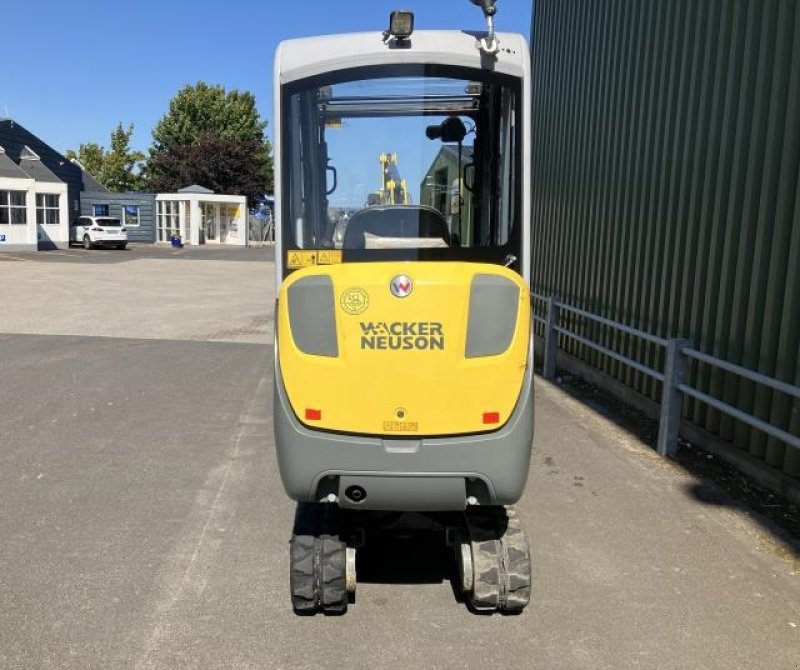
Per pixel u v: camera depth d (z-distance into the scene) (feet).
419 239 13.07
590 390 28.22
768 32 17.37
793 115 16.37
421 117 13.34
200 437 21.06
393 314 9.91
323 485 10.48
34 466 18.34
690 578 12.80
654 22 23.88
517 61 12.57
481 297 9.96
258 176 181.37
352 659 10.35
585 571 13.02
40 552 13.56
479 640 10.85
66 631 10.95
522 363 10.14
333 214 13.42
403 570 13.16
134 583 12.43
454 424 10.02
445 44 12.55
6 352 33.47
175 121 197.47
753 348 17.71
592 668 10.18
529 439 10.32
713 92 19.97
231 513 15.52
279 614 11.54
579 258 31.17
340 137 13.37
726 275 19.01
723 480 17.76
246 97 206.59
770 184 17.20
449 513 11.94
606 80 28.27
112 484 17.16
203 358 33.19
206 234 160.25
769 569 13.17
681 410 20.95
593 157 29.63
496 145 12.87
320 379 10.04
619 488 17.17
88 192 147.02
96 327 41.73
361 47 12.67
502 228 12.87
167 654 10.42
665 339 22.06
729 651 10.62
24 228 111.55
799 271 16.11
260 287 70.03
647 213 24.20
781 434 15.03
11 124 120.47
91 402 24.79
